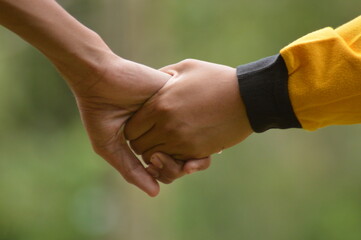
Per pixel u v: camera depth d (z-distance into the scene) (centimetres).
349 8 1286
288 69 397
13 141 1633
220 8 1358
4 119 1608
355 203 1552
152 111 412
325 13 1301
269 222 1516
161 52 1352
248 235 1499
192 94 409
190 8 1357
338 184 1558
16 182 1597
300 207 1528
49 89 1677
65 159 1670
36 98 1673
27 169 1630
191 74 413
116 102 408
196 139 413
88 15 1427
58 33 378
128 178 427
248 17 1348
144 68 409
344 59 391
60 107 1703
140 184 426
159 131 414
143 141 421
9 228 1586
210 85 410
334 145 1565
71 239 1623
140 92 407
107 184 1500
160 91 411
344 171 1562
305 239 1522
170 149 419
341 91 394
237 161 1505
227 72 411
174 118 410
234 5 1353
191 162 420
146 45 1346
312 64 394
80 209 1633
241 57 1349
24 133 1659
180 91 410
